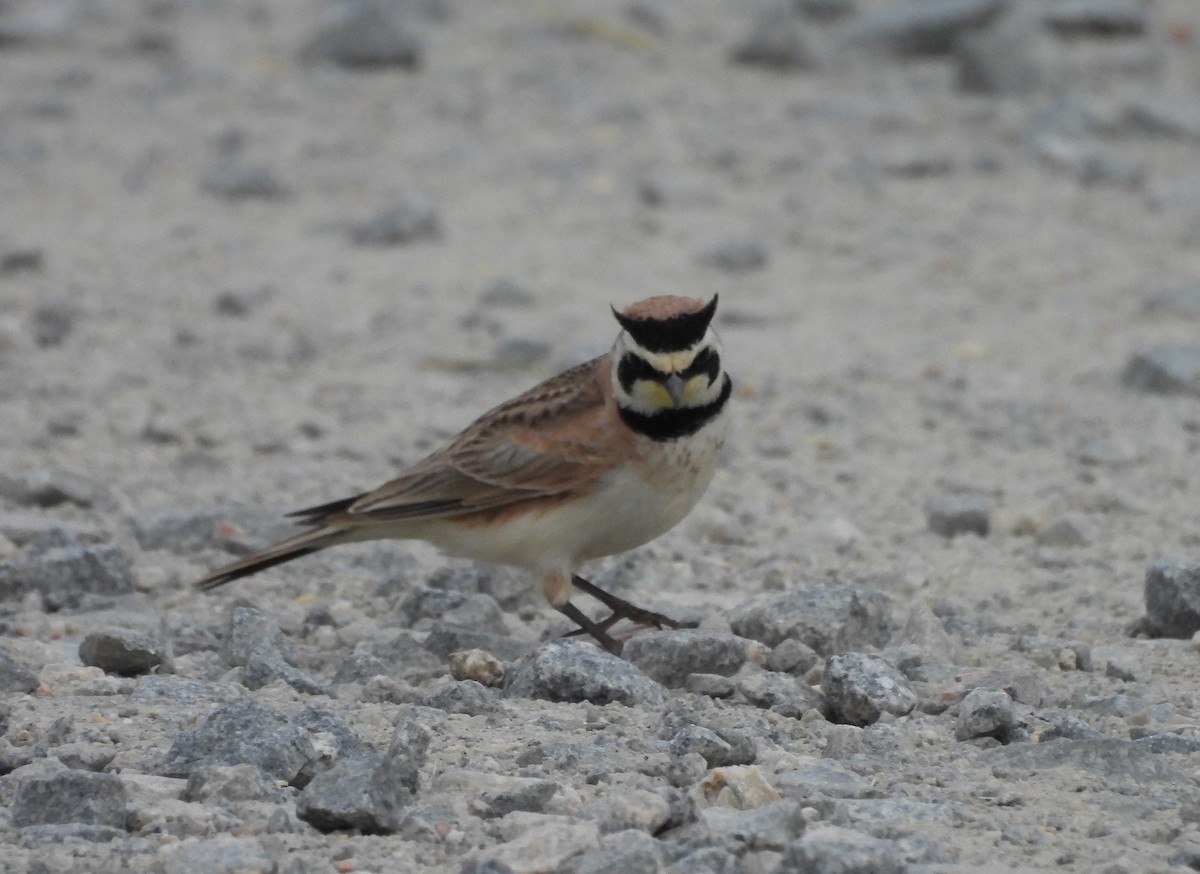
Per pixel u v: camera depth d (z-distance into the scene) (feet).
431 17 108.47
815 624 32.40
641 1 108.06
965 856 23.40
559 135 87.35
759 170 81.92
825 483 46.91
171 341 59.98
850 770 26.58
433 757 26.50
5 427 50.83
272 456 49.16
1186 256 69.67
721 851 22.34
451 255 70.74
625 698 29.48
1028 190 79.00
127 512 43.88
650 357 31.24
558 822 23.41
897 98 90.94
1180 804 25.41
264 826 23.90
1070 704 30.63
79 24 107.55
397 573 38.86
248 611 33.68
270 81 96.48
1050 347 59.62
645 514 32.42
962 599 37.47
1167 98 88.22
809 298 65.67
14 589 36.60
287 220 75.92
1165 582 34.40
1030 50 95.50
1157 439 49.52
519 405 32.81
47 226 73.67
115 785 24.38
